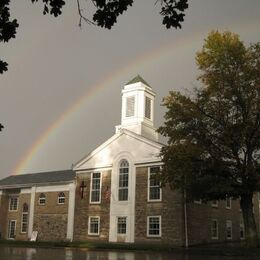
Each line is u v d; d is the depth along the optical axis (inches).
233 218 1910.7
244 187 1175.6
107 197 1696.6
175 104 1251.2
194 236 1524.4
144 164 1612.9
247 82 1194.6
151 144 1609.3
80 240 1739.7
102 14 327.0
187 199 1272.1
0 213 2111.2
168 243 1477.6
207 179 1159.6
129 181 1637.6
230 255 1067.9
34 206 1969.7
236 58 1204.5
